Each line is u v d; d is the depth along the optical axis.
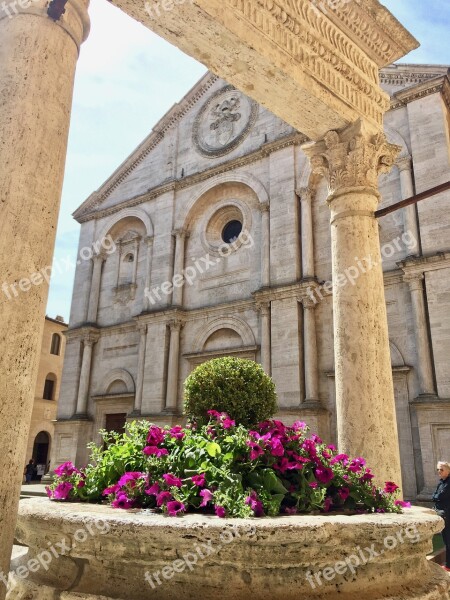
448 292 15.79
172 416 20.86
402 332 16.67
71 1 4.76
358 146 7.64
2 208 3.89
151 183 26.66
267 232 20.70
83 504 4.11
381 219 18.11
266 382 6.88
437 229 16.55
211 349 21.36
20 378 3.69
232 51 6.32
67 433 24.50
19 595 3.43
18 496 3.54
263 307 19.59
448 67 18.48
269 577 3.09
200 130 25.67
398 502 4.59
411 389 16.05
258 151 22.14
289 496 4.15
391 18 7.96
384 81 19.89
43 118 4.26
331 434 17.11
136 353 23.92
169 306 22.94
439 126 17.59
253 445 4.20
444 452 14.70
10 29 4.43
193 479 3.83
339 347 6.85
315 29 7.27
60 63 4.54
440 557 9.00
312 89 7.02
